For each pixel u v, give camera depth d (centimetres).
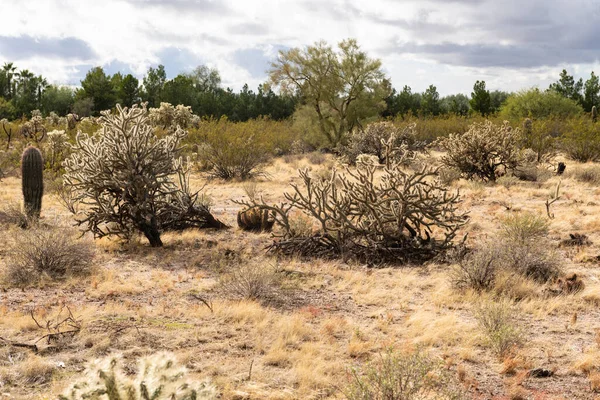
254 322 675
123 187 1111
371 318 710
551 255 923
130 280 858
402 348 592
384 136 2789
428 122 3922
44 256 879
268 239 1184
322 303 769
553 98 4572
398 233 1022
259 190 1923
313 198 1605
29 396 467
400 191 1066
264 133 3238
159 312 698
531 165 2158
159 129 2761
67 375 509
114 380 268
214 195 1816
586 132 2730
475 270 830
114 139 1142
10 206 1328
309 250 1047
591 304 761
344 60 3553
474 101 6569
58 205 1572
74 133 2525
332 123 3559
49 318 665
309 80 3544
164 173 1178
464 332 644
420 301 783
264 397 475
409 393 444
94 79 7362
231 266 964
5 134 3166
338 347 601
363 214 1059
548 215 1350
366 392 446
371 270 944
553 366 561
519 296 789
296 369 529
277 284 841
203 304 739
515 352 581
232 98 7400
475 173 2139
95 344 576
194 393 275
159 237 1122
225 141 2264
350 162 2775
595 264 966
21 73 8250
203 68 9625
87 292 788
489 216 1406
